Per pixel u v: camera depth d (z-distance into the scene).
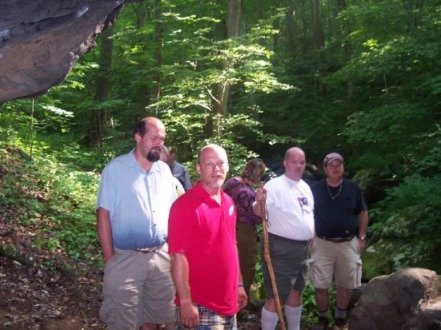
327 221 5.35
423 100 11.81
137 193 4.04
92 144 17.22
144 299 4.21
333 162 5.29
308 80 21.03
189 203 3.45
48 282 6.20
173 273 3.40
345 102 18.45
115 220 4.03
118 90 18.67
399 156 12.22
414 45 11.30
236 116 12.14
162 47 14.93
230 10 12.84
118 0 3.25
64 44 3.24
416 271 4.54
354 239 5.48
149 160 4.04
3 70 3.11
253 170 5.41
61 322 5.45
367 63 12.18
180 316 3.45
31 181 9.20
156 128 4.03
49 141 13.39
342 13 13.68
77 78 16.55
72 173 10.64
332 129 18.00
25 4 2.83
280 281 4.82
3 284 5.88
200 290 3.47
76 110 17.27
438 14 11.70
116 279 3.99
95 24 3.32
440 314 4.14
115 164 4.08
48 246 7.06
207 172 3.49
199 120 12.78
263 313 4.91
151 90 14.87
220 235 3.49
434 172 9.32
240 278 3.85
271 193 4.81
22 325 5.23
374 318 4.62
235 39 11.91
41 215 8.15
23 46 3.01
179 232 3.42
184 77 11.80
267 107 19.77
